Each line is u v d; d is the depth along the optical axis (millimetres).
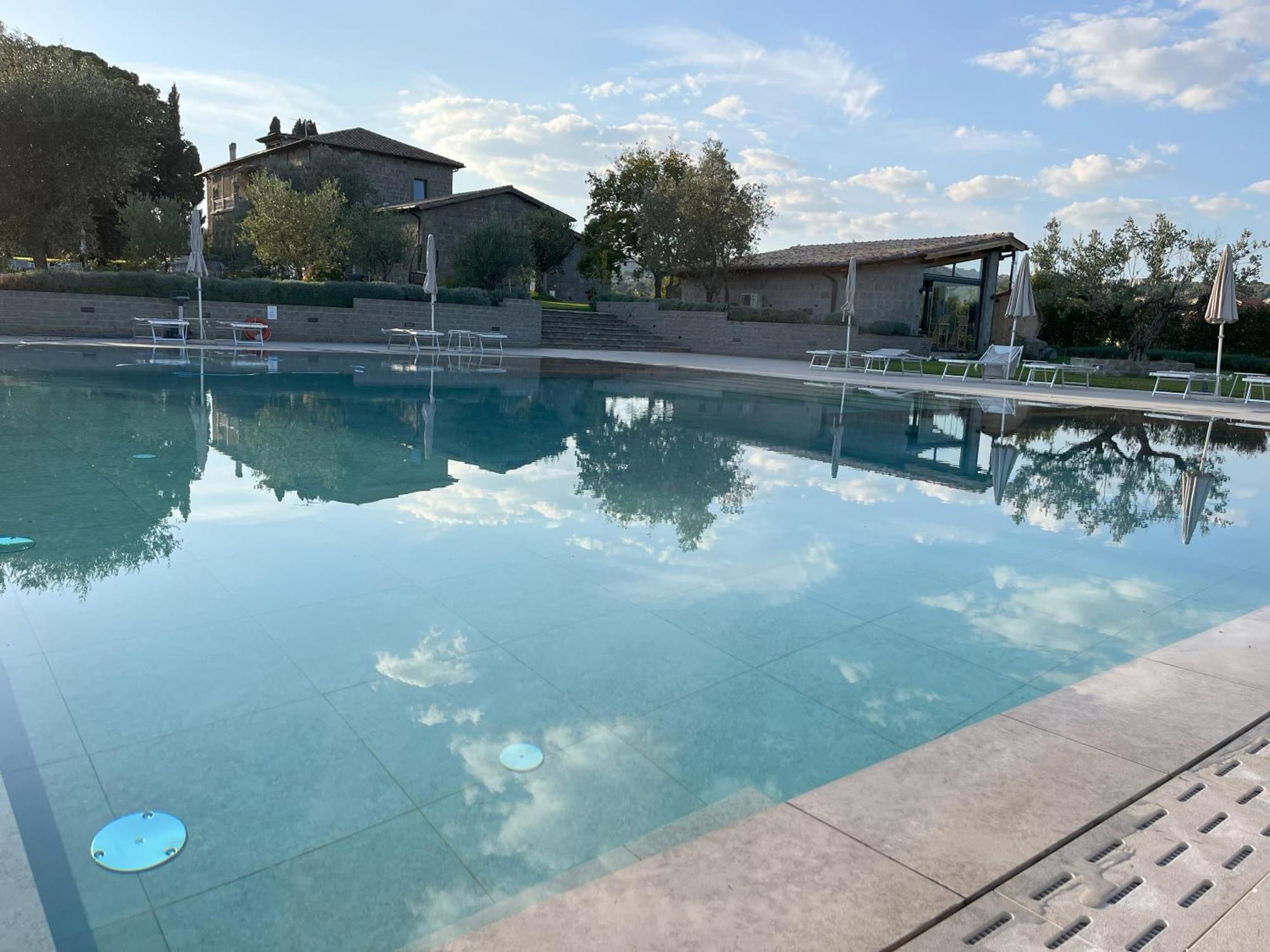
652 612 3256
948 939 1351
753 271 26719
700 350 24625
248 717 2305
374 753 2152
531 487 5500
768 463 6887
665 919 1384
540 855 1763
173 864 1696
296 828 1829
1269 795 1827
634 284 38281
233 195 37875
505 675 2646
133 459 5773
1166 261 21125
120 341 16219
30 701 2342
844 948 1311
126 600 3143
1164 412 12250
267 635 2873
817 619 3264
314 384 11258
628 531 4484
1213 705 2270
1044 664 2895
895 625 3234
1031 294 17484
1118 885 1505
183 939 1492
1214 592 3771
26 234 19203
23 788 1932
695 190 24625
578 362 18328
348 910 1579
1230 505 5816
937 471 6828
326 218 21484
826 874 1513
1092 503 5750
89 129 18984
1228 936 1384
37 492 4758
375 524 4391
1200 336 24203
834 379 15984
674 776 2104
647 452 7184
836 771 2158
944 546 4430
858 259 23516
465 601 3289
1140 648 3068
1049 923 1397
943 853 1581
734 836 1641
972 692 2658
